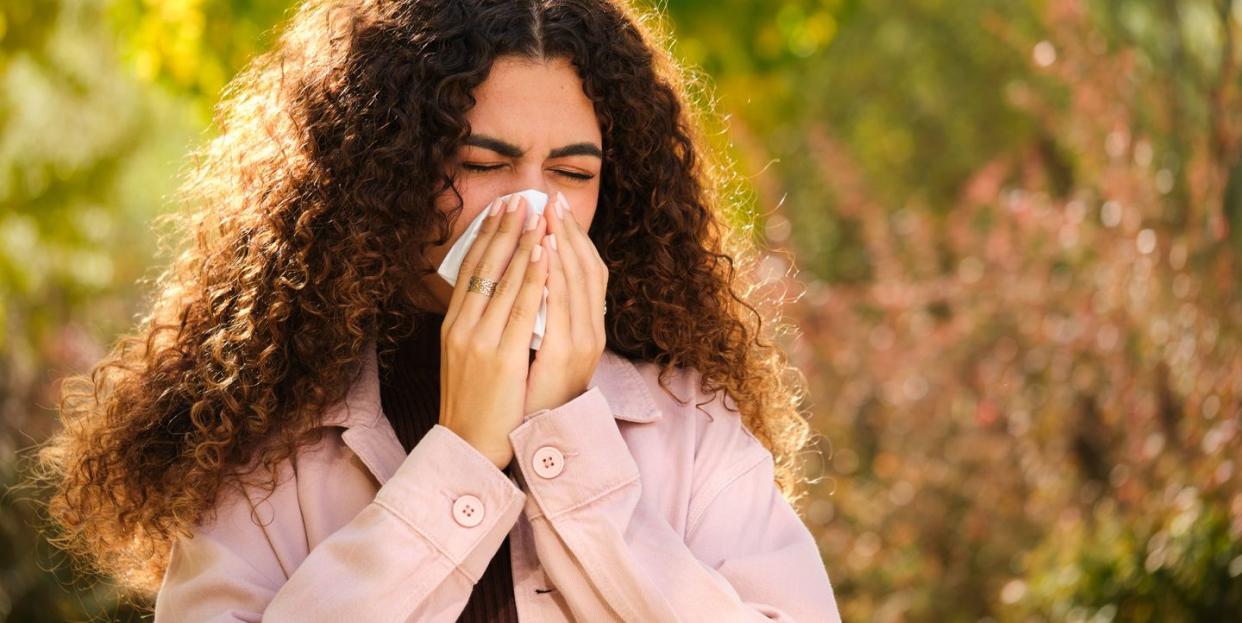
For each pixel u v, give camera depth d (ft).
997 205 31.60
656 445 8.20
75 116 36.81
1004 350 28.84
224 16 25.46
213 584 7.48
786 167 44.50
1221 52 23.81
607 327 8.67
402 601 7.18
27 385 31.55
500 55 7.69
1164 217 24.25
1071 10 27.37
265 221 8.15
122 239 39.93
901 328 30.86
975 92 46.98
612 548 7.36
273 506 7.71
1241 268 22.25
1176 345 23.04
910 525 27.43
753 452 8.38
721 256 8.88
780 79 30.17
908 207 44.57
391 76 7.95
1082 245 28.09
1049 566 22.97
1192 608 18.83
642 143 8.54
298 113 8.26
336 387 7.82
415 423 8.20
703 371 8.56
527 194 7.66
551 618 7.64
